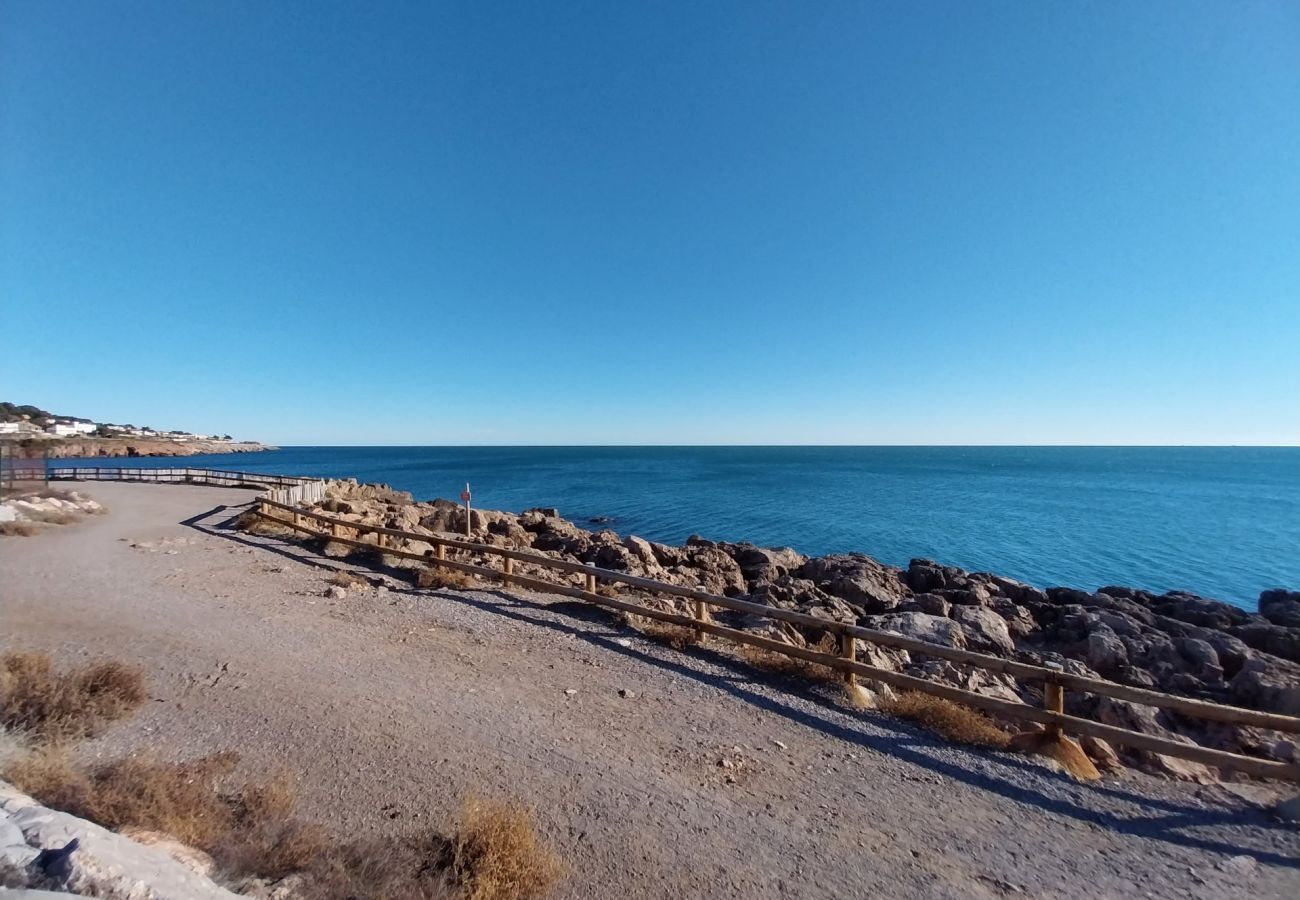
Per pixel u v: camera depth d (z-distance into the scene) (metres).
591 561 20.92
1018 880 4.50
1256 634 15.32
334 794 5.09
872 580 19.84
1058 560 32.53
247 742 5.82
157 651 8.05
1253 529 42.31
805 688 8.03
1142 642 13.31
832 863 4.60
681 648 9.29
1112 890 4.43
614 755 6.05
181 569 13.20
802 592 18.55
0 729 5.21
